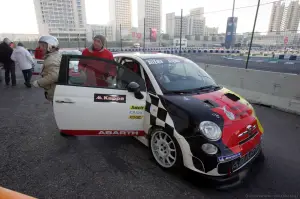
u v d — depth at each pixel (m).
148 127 2.51
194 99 2.35
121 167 2.46
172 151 2.29
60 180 2.22
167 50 24.56
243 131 2.12
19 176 2.28
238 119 2.17
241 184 2.19
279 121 4.00
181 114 2.14
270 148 2.98
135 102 2.47
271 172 2.41
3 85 7.17
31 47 32.06
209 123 2.02
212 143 1.97
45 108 4.67
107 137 3.26
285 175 2.36
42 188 2.10
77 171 2.38
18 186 2.12
